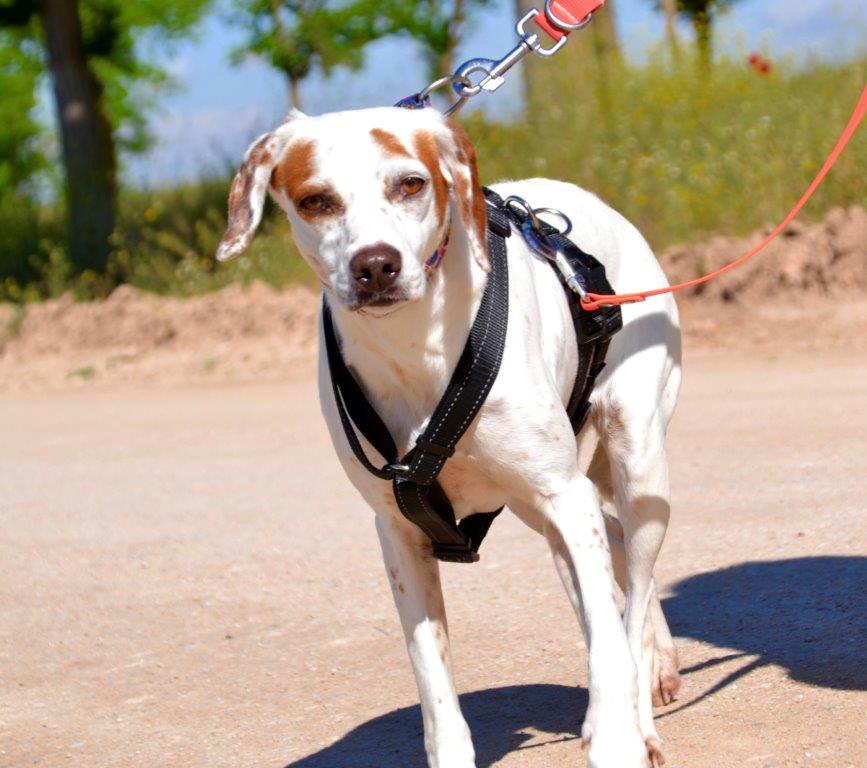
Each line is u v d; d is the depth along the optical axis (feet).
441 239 11.27
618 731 10.41
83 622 18.63
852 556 17.57
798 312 41.32
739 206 48.32
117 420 37.93
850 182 47.62
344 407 11.70
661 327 14.35
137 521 24.53
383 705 14.43
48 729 14.65
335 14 90.27
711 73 58.75
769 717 12.59
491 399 11.28
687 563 18.38
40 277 68.33
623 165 52.49
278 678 15.70
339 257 10.93
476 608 17.51
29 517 25.53
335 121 11.46
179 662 16.65
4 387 46.98
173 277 59.00
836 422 27.35
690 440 27.14
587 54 59.77
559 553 11.64
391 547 12.07
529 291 12.17
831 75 56.34
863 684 13.00
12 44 111.86
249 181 11.83
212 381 43.91
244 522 23.75
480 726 13.43
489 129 57.72
